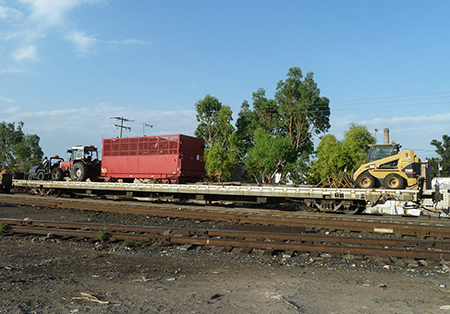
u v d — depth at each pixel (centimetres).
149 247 864
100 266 681
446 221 1255
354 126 4344
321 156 3928
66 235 964
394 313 433
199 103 5400
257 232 941
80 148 2211
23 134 7431
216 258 767
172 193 1817
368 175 1506
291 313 422
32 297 477
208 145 5234
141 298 480
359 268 694
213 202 1880
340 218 1265
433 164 6162
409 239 931
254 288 541
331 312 432
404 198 1320
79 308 435
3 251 788
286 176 4119
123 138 2052
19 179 2438
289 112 5022
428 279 619
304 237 910
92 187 1978
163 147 1916
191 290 527
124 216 1373
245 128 5584
